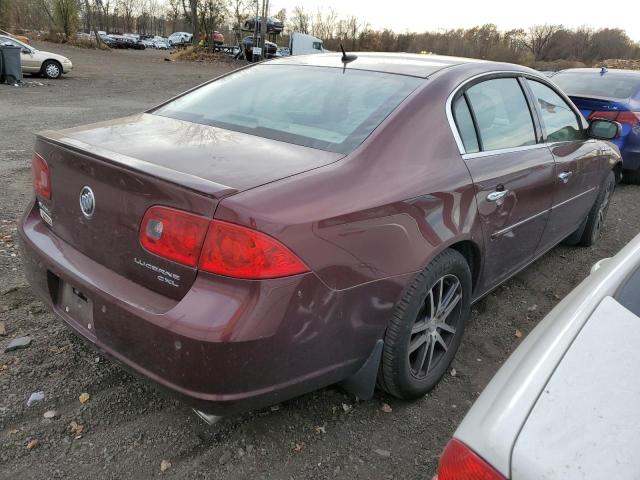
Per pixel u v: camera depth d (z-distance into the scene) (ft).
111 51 139.33
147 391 8.88
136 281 7.01
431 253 8.04
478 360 10.64
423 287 8.11
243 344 6.14
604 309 5.33
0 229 14.99
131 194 6.86
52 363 9.37
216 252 6.20
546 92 12.90
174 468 7.43
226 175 6.83
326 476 7.50
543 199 11.75
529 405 4.27
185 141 8.14
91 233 7.56
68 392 8.72
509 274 11.69
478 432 4.22
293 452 7.86
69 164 7.81
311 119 8.80
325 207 6.78
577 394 4.33
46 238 8.42
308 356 6.84
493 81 10.80
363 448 8.05
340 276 6.87
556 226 13.29
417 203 7.92
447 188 8.50
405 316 7.98
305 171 7.18
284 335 6.42
